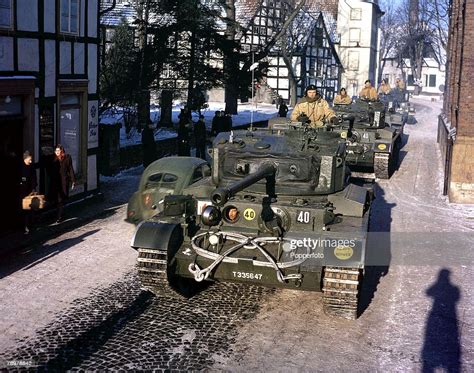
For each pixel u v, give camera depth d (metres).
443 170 19.92
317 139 9.15
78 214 13.25
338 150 8.75
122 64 23.34
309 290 7.79
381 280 9.66
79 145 13.93
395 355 7.01
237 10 44.09
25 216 11.40
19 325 7.44
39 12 12.12
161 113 25.98
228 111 33.88
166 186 11.74
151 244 7.69
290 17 30.31
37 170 12.30
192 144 24.38
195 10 24.55
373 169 17.98
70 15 13.28
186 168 11.91
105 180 17.42
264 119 32.97
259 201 8.16
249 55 28.02
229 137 9.30
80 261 10.01
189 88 26.25
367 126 18.25
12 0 11.31
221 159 8.81
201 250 7.74
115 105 23.36
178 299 8.50
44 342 6.99
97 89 14.52
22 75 11.66
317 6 55.41
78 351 6.79
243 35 30.61
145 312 7.98
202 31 25.92
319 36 49.84
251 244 7.70
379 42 66.56
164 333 7.36
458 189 15.31
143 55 23.98
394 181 18.06
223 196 6.67
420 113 43.91
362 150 17.23
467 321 8.06
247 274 7.62
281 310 8.27
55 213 12.80
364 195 8.91
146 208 11.80
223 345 7.10
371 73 61.16
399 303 8.66
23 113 11.81
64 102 13.29
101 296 8.50
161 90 26.20
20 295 8.43
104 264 9.90
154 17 25.48
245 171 8.62
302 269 7.39
